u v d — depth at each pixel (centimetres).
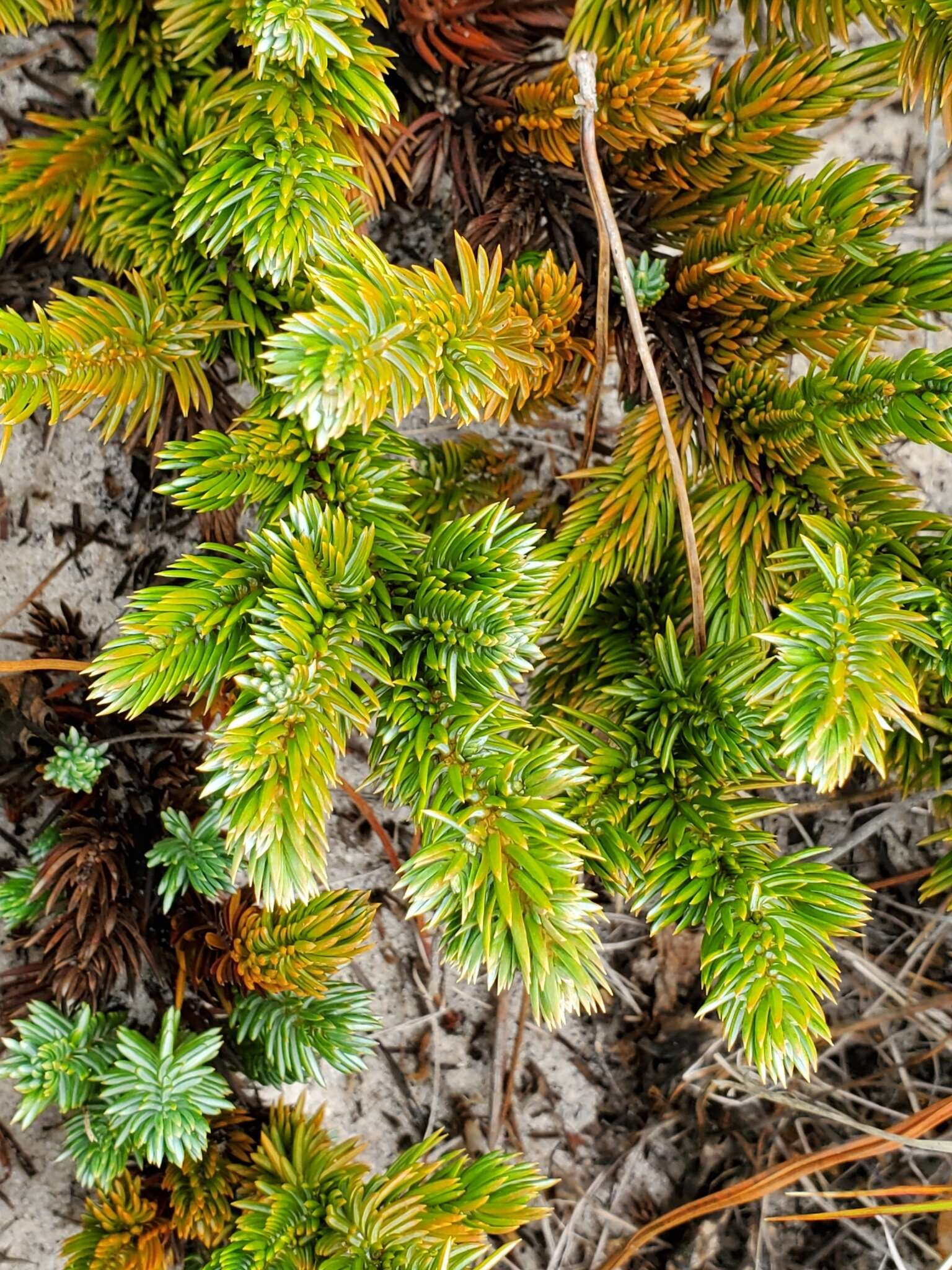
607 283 30
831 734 26
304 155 28
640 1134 46
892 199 48
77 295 39
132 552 42
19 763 36
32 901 34
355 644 27
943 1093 46
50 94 39
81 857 33
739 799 29
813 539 32
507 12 35
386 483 30
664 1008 47
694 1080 46
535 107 35
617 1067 47
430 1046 45
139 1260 32
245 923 33
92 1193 41
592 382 33
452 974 46
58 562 41
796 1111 46
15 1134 40
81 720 36
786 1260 45
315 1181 32
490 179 36
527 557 32
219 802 30
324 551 27
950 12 29
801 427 31
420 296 26
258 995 34
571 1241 45
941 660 29
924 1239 44
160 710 37
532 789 26
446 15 34
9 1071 31
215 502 28
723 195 35
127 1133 30
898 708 27
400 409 25
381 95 29
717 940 27
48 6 34
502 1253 28
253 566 27
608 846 28
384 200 37
